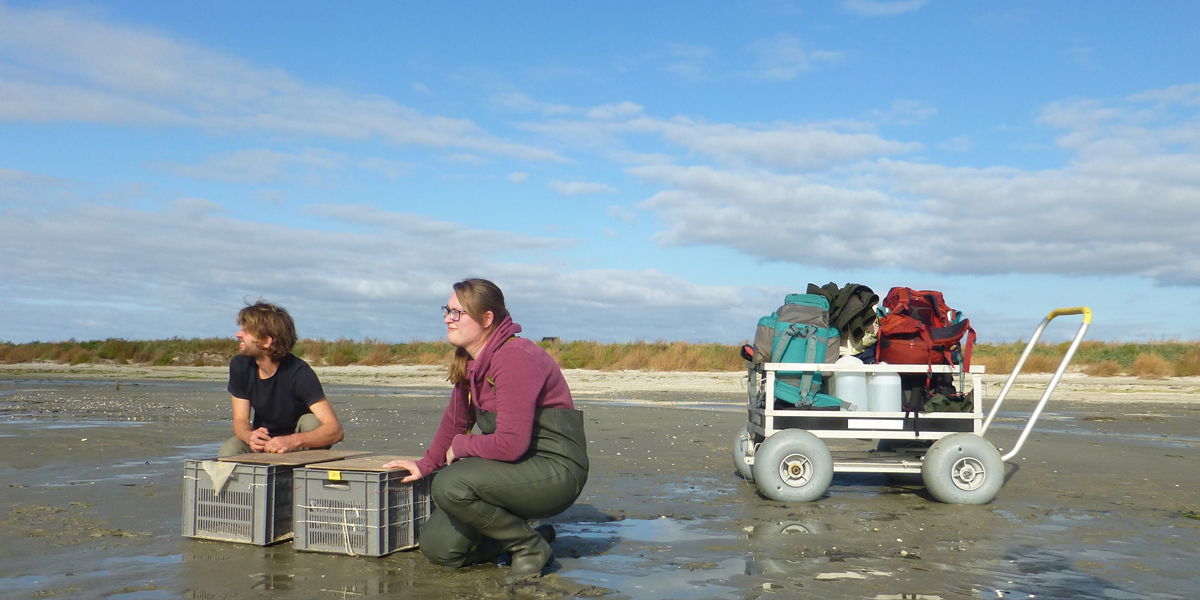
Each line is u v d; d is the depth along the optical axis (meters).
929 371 5.91
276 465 4.16
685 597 3.38
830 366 5.89
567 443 3.75
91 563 3.80
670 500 5.69
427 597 3.34
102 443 8.48
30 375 26.58
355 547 3.96
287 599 3.28
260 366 4.64
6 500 5.35
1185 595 3.47
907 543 4.41
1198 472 7.22
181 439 8.91
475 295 3.76
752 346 6.71
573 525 4.85
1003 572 3.82
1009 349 27.66
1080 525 4.94
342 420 11.59
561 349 28.94
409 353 31.20
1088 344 28.06
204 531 4.27
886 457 6.36
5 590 3.37
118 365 31.36
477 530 3.69
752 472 6.49
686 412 13.16
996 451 5.63
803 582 3.62
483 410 3.79
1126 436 10.20
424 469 4.01
